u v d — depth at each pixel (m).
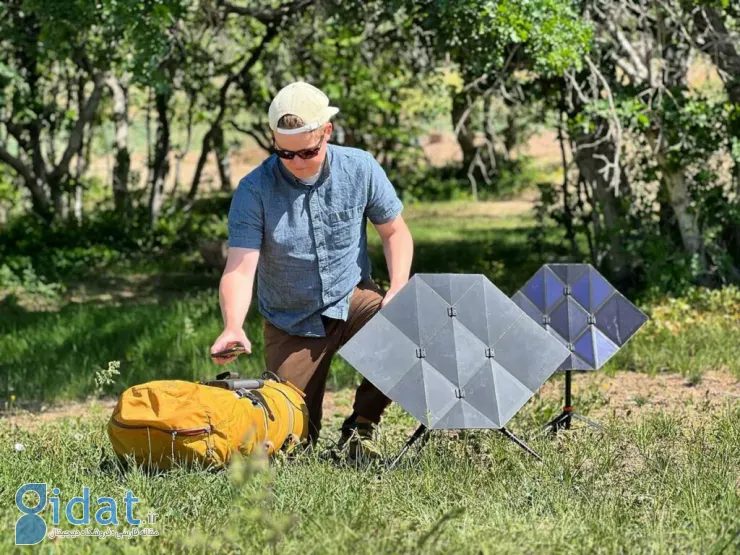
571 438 6.39
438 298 5.50
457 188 40.22
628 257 15.73
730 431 6.48
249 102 23.44
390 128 28.55
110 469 5.47
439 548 4.05
